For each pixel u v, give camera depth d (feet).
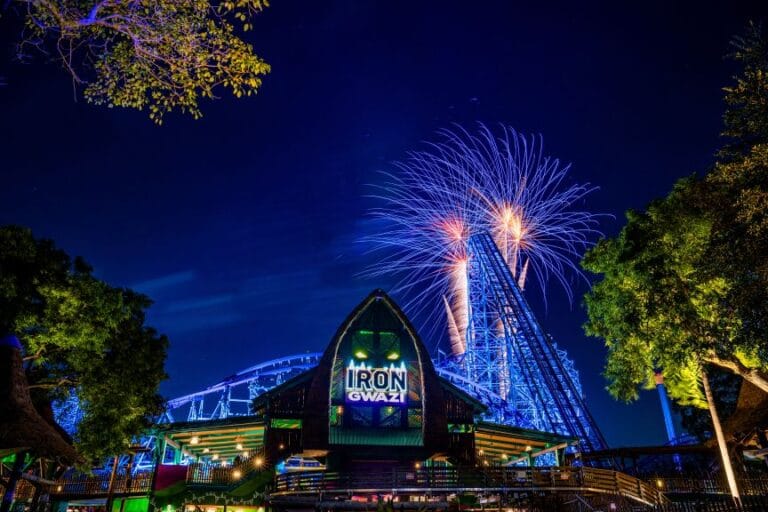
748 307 75.10
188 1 46.78
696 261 85.46
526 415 314.14
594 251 114.32
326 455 144.15
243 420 147.95
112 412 110.93
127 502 144.25
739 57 70.13
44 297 99.71
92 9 45.19
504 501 119.55
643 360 113.29
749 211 68.64
